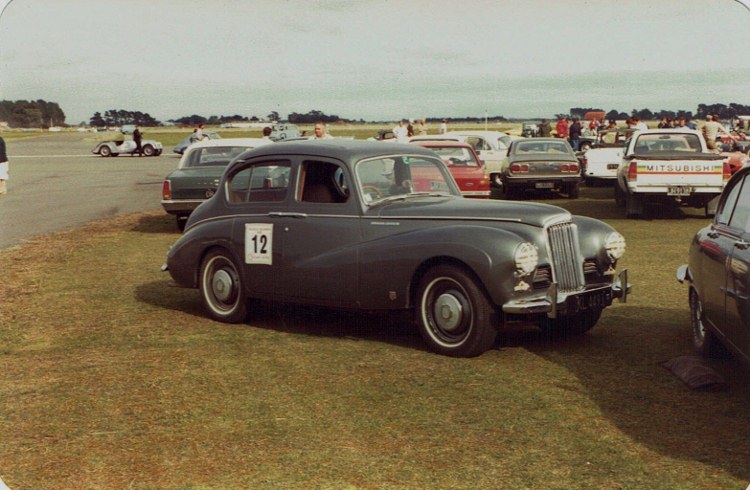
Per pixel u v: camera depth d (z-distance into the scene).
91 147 62.62
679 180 14.70
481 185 15.38
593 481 3.83
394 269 6.16
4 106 131.75
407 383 5.38
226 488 3.80
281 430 4.54
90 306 7.99
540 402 4.97
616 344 6.38
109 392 5.26
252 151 7.17
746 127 41.78
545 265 5.96
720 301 5.16
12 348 6.41
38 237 13.24
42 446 4.36
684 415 4.73
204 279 7.39
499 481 3.84
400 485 3.80
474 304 5.85
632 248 11.37
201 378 5.54
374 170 6.65
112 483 3.88
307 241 6.66
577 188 19.56
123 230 14.13
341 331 6.90
